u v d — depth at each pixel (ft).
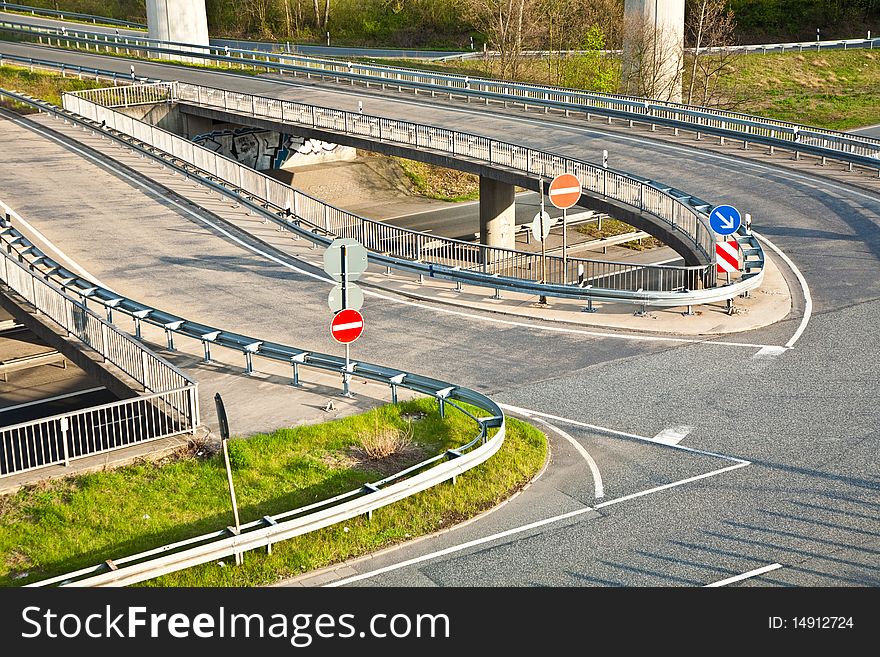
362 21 306.35
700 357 63.21
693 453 49.14
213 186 107.76
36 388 84.74
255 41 298.97
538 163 108.58
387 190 178.50
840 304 72.79
